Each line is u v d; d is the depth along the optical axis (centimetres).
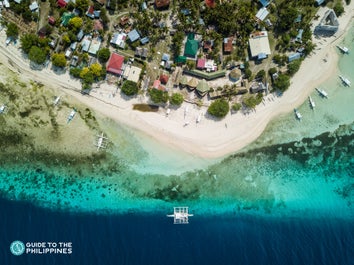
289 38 4569
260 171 4681
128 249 4591
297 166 4672
